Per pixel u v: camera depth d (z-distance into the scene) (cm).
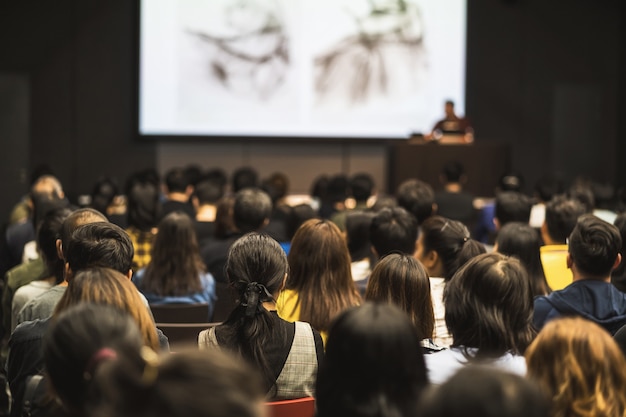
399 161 995
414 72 1160
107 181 703
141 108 1109
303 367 266
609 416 185
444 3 1161
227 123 1127
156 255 412
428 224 386
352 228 449
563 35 1240
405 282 286
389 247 399
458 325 253
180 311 391
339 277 330
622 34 1250
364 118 1155
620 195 661
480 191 1000
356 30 1145
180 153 1159
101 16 1119
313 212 510
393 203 546
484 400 115
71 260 274
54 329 167
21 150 1107
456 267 351
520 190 852
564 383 188
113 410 111
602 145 1259
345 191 727
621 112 1256
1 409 347
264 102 1132
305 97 1141
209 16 1112
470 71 1216
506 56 1227
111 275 218
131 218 501
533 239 378
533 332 256
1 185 1103
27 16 1102
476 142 1003
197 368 111
